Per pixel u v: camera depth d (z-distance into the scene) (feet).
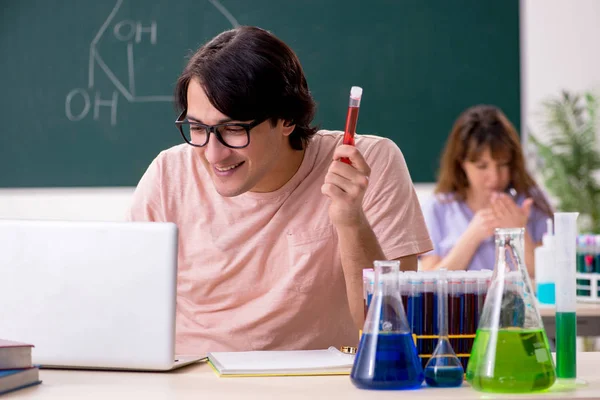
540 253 8.09
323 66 11.53
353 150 4.36
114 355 3.78
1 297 3.87
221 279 5.18
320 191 5.19
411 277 3.62
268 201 5.16
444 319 3.45
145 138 11.55
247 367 3.71
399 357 3.28
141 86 11.57
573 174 12.32
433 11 11.53
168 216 5.35
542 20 12.80
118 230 3.80
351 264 4.62
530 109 12.85
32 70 11.60
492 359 3.21
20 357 3.40
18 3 11.60
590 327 7.41
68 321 3.81
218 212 5.25
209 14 11.57
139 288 3.77
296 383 3.47
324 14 11.54
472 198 9.78
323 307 5.13
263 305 5.11
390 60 11.53
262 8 11.56
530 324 3.24
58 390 3.33
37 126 11.60
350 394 3.19
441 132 11.53
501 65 11.52
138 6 11.59
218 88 4.35
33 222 3.88
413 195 5.33
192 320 5.27
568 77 12.87
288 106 4.67
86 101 11.59
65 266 3.82
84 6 11.60
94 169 11.54
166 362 3.75
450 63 11.54
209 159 4.51
